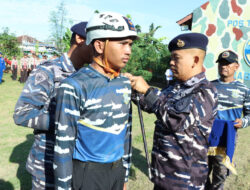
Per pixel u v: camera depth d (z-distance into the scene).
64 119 1.26
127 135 1.68
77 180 1.38
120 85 1.44
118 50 1.32
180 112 1.50
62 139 1.27
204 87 1.59
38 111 1.57
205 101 1.55
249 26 9.45
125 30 1.29
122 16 1.34
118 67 1.38
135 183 3.28
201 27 10.21
